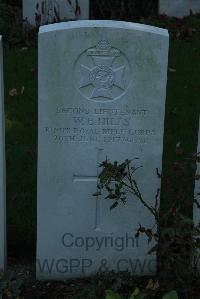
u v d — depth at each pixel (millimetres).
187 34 4723
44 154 2387
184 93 3818
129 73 2328
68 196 2430
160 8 5090
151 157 2412
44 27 2301
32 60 4203
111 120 2369
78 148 2389
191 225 2293
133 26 2289
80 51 2293
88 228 2471
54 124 2357
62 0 4820
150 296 2291
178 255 2316
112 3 5223
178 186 2838
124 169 2318
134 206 2455
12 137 3359
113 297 2096
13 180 3027
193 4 5082
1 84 2324
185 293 2326
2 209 2436
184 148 3256
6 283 2324
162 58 2316
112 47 2297
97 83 2330
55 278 2510
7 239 2678
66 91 2328
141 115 2369
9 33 4613
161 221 2391
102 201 2445
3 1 5383
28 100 3711
